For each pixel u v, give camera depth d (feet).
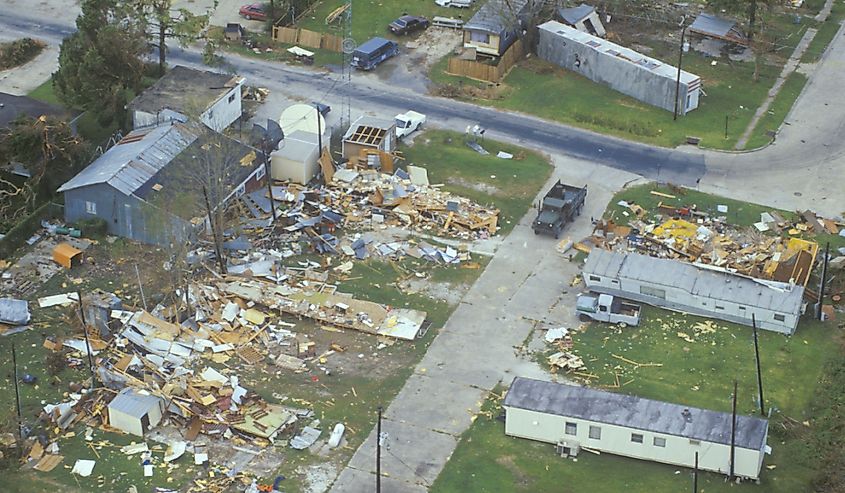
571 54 477.77
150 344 328.29
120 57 415.44
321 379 322.55
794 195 407.44
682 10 525.34
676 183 413.59
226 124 432.25
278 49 490.08
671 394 319.47
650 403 298.76
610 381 323.78
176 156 387.96
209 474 290.15
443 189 405.80
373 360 330.75
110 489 285.23
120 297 349.82
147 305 345.31
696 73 480.23
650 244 378.12
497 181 411.34
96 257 366.63
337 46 488.02
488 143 434.71
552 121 449.48
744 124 448.24
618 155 429.38
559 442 299.17
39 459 293.64
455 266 369.50
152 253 368.68
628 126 444.96
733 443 284.41
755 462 285.84
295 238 378.12
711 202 402.11
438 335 340.80
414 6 522.88
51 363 320.09
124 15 428.97
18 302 339.98
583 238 382.83
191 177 374.84
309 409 311.68
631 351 335.06
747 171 420.77
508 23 479.41
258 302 348.18
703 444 287.89
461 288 360.28
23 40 477.36
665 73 452.35
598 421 293.84
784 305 338.95
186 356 326.65
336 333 340.39
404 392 319.06
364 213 390.63
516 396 302.25
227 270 360.48
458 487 289.12
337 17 510.58
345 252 372.79
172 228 365.20
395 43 488.85
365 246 375.86
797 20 522.06
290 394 317.01
